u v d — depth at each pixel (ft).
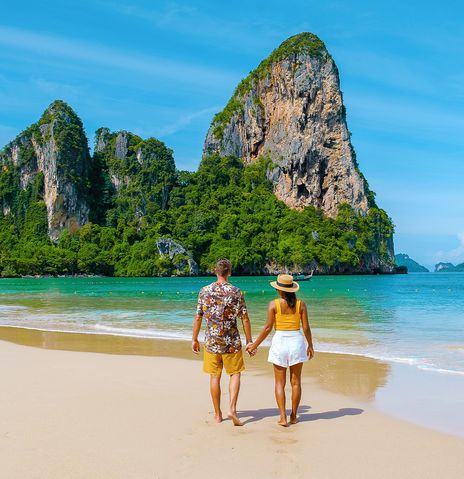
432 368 35.55
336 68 572.51
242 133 618.03
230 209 526.98
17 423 22.63
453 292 168.86
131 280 369.71
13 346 47.42
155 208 523.29
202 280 358.84
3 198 553.23
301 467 17.89
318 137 551.59
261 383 31.48
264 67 609.83
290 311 23.34
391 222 569.64
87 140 567.18
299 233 481.87
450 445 20.13
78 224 520.42
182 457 18.72
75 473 17.24
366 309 90.43
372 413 24.80
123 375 33.47
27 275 454.40
